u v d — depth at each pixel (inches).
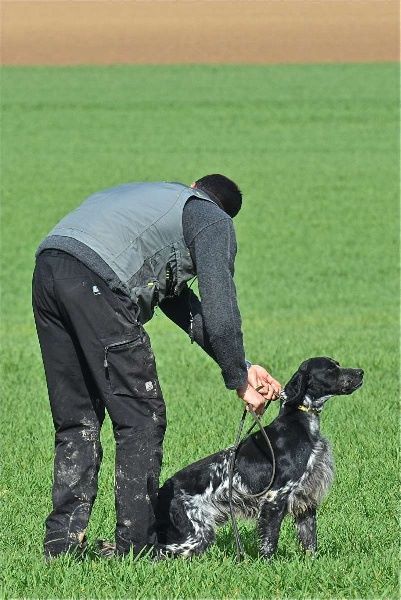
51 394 332.5
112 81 3292.3
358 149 2440.9
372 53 3678.6
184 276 327.0
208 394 652.7
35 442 527.5
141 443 320.8
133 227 319.3
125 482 322.3
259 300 1245.1
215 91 3112.7
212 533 344.5
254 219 1813.5
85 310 315.9
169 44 3816.4
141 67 3540.8
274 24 3828.7
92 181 2119.8
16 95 3061.0
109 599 295.9
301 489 346.9
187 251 322.7
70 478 332.2
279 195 2010.3
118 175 2165.4
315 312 1162.0
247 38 3821.4
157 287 324.2
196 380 711.1
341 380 355.3
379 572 321.1
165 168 2224.4
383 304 1220.5
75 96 3056.1
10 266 1492.4
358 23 3767.2
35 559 333.1
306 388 355.9
